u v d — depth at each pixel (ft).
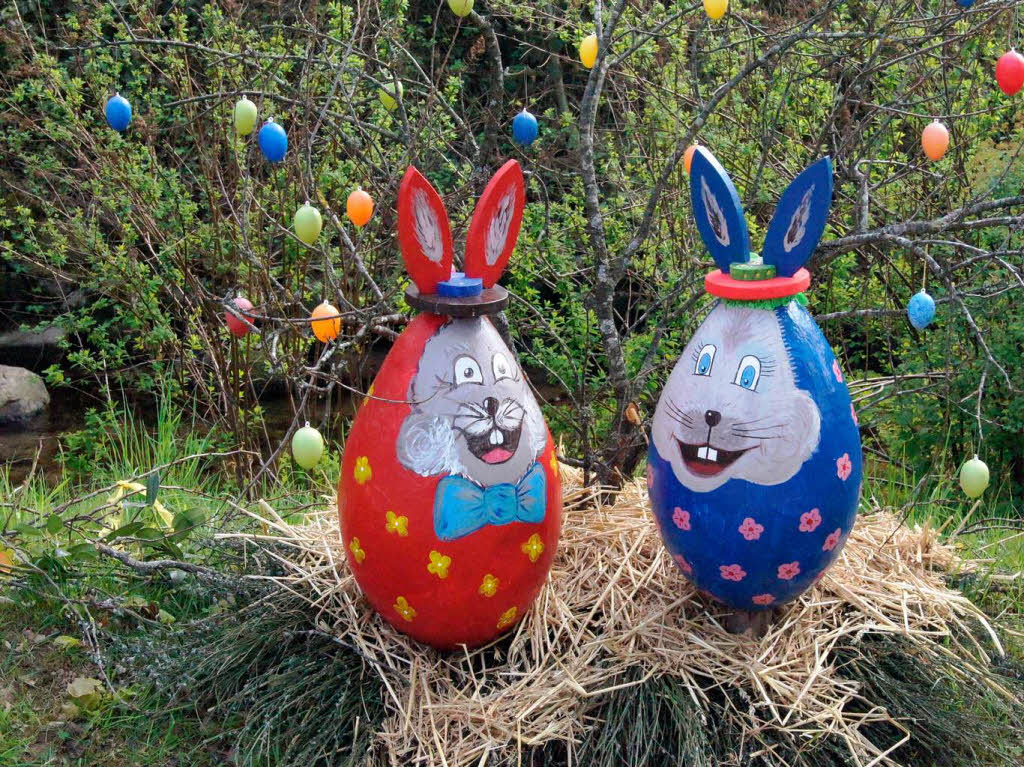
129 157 19.02
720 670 10.09
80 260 24.23
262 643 10.93
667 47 16.63
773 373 9.44
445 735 9.53
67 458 21.86
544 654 10.28
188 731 10.50
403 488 9.40
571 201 19.02
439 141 15.51
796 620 10.55
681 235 16.42
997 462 17.30
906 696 10.07
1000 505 16.61
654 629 10.57
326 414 18.86
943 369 16.12
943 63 14.67
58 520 12.62
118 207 20.94
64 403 26.13
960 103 16.85
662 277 17.11
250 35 16.53
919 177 17.43
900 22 12.35
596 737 9.65
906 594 11.13
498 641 10.53
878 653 10.51
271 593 11.42
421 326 9.71
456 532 9.39
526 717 9.64
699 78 17.99
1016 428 15.97
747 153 15.97
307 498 16.20
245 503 15.47
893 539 12.55
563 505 12.82
